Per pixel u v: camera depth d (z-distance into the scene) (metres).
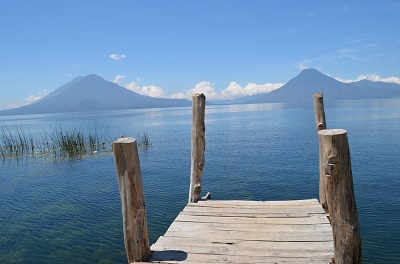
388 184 13.46
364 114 65.06
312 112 95.00
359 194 12.22
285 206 6.56
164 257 4.50
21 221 10.71
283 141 29.73
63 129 56.69
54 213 11.45
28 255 8.23
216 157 22.30
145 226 4.49
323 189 6.44
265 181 15.04
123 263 7.73
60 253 8.29
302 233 5.12
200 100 7.17
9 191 14.73
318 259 4.25
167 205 11.84
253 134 37.50
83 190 14.55
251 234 5.17
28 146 28.91
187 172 17.75
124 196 4.32
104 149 27.42
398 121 44.69
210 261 4.32
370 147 23.19
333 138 3.38
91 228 9.93
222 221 5.81
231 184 14.75
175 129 50.81
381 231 8.77
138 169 4.40
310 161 19.58
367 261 7.24
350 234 3.50
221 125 56.34
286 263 4.18
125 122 78.62
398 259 7.28
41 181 16.61
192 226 5.61
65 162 21.91
